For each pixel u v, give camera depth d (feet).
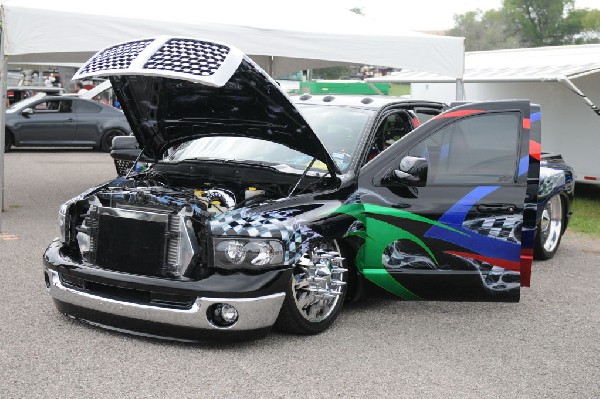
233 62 15.56
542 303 21.65
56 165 56.85
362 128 19.45
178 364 15.30
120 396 13.61
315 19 35.78
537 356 16.93
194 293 15.46
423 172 17.54
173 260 15.89
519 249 18.02
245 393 14.01
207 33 31.73
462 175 18.43
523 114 18.45
